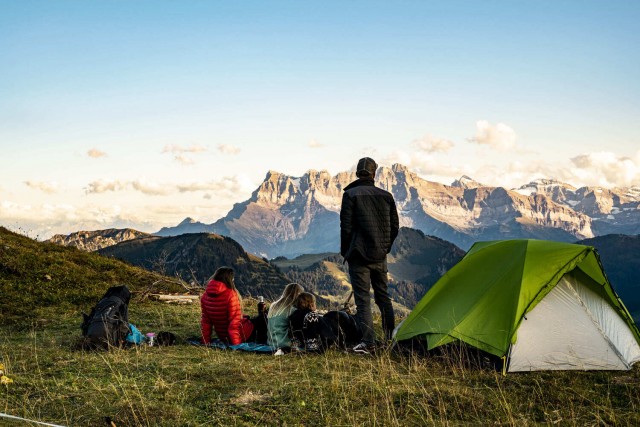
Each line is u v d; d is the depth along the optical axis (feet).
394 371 29.04
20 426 19.75
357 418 21.88
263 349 34.99
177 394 24.53
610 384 27.40
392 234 35.91
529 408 23.66
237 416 21.94
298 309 35.94
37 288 56.49
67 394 24.14
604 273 32.48
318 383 26.55
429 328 33.63
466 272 35.76
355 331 35.76
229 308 36.78
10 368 28.17
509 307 31.12
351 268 35.83
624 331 32.71
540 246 33.19
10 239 73.61
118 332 35.47
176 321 48.65
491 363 30.25
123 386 25.29
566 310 31.63
